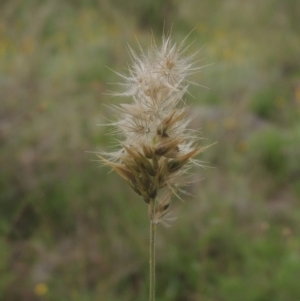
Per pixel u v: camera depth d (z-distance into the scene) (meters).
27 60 9.23
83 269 5.84
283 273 5.66
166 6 14.50
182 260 6.06
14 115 7.72
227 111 9.43
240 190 7.27
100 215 6.52
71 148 7.18
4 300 5.59
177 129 2.27
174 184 2.29
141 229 6.40
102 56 11.25
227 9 15.14
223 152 8.16
